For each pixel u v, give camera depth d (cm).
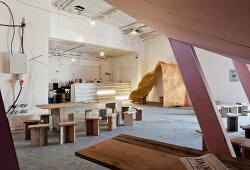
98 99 1203
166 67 1004
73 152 338
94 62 1444
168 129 512
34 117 519
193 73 246
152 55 1245
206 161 124
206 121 241
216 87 976
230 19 75
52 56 1259
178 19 120
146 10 137
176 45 255
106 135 451
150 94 1266
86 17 902
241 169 119
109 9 829
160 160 131
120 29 1075
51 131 482
